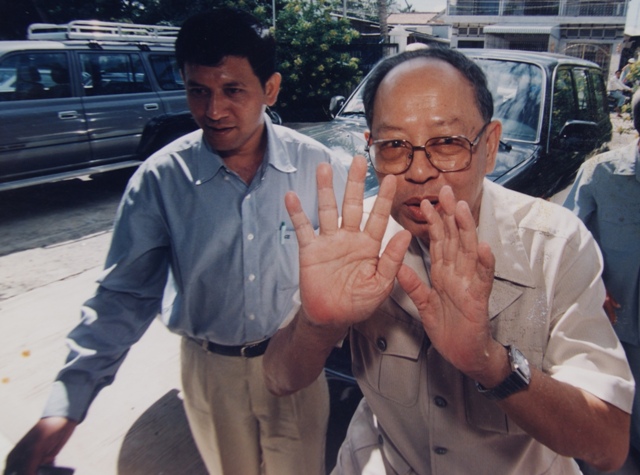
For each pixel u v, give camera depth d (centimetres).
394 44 1449
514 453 113
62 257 469
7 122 539
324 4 1347
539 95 366
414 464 124
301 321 101
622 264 198
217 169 153
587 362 99
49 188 704
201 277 158
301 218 94
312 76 1305
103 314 150
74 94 593
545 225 106
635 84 491
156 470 232
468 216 85
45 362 306
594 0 2291
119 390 281
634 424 198
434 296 91
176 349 316
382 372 116
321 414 177
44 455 129
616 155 203
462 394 109
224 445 175
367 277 94
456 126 98
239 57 145
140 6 1423
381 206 93
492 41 2481
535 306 104
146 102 654
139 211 154
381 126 102
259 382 164
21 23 1385
